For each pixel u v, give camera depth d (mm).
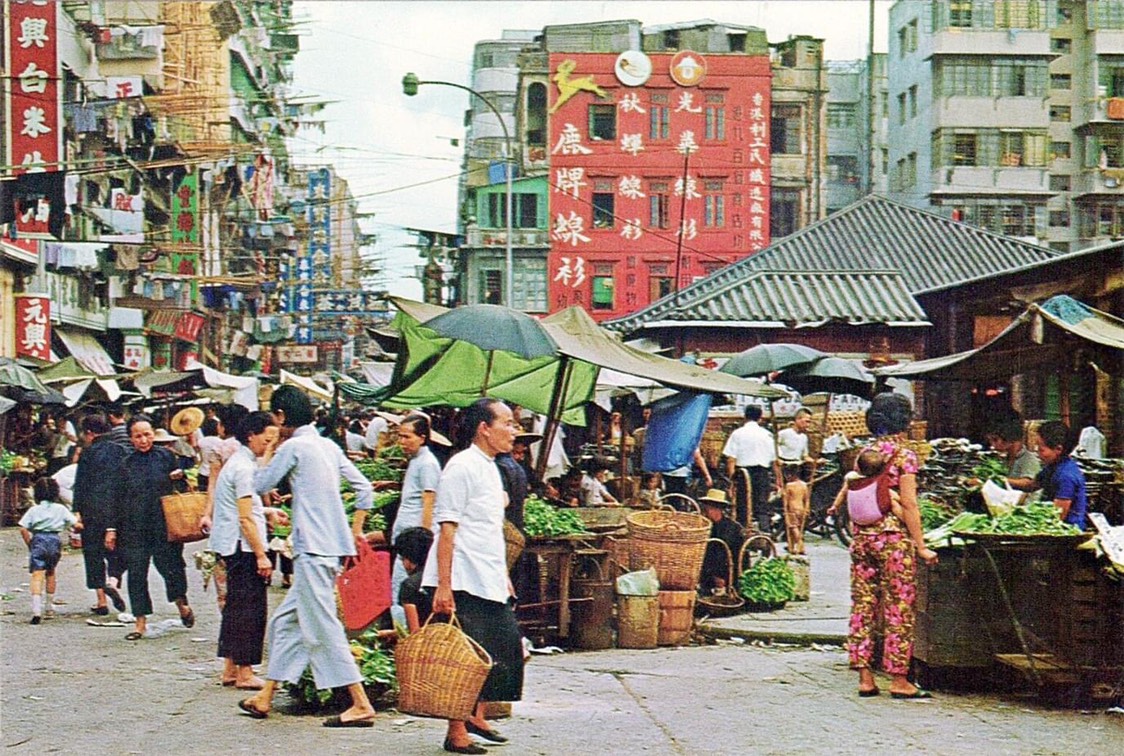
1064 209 53656
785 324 26891
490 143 63250
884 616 8930
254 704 7973
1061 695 8594
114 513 11305
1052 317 10680
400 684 6988
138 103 33656
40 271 31359
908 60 53656
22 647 10625
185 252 38875
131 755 6973
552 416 12852
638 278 55188
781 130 56969
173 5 42656
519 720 7980
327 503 7867
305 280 61750
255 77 56406
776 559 13422
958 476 15031
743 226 55281
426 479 9336
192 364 36219
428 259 57406
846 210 34562
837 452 21281
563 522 10922
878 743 7391
